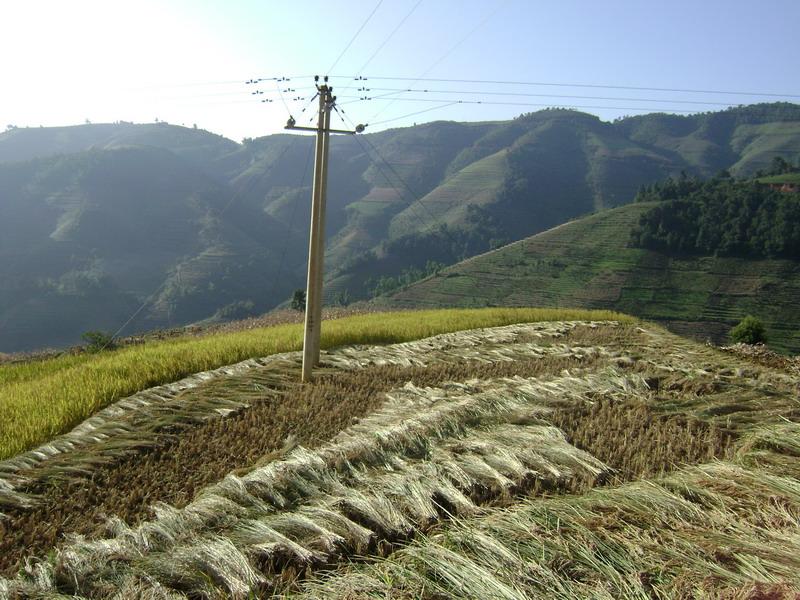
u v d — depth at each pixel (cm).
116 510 703
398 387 1273
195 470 820
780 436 884
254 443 916
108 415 1044
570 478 761
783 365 1766
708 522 637
